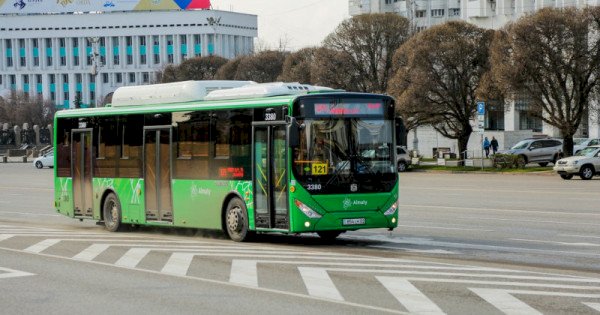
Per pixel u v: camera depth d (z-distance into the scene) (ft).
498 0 313.32
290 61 294.05
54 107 561.43
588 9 196.03
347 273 50.80
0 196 145.48
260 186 67.77
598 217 88.38
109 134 84.02
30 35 637.30
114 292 46.34
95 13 625.00
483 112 201.36
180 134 75.51
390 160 67.72
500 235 74.08
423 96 217.36
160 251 64.28
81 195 88.02
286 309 40.24
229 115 70.64
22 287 48.57
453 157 254.68
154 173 78.43
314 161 65.05
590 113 219.82
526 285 45.78
